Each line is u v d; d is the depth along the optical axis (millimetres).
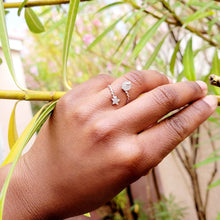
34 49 1606
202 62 1053
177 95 295
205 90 308
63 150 296
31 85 1806
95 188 295
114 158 287
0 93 297
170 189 1520
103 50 1259
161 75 317
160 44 500
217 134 986
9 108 875
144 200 1718
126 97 302
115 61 1180
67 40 321
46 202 301
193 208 1354
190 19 465
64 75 338
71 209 305
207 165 1193
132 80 302
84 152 291
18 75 927
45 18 1049
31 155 313
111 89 300
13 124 355
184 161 1216
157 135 294
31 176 303
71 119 297
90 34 1237
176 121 297
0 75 869
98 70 1372
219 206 1184
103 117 293
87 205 304
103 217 1708
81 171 293
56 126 303
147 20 1135
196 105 302
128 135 292
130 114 290
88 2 526
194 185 1169
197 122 299
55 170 298
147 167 294
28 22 463
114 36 1228
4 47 306
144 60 1162
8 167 327
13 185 305
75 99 305
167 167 1486
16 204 301
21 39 949
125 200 1764
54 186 299
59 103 306
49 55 1624
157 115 294
